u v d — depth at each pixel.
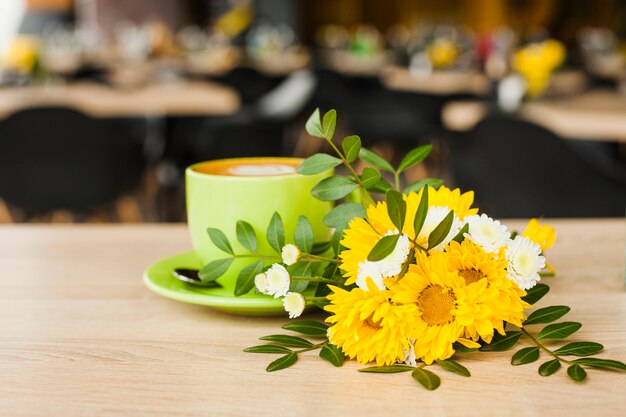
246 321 0.56
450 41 4.64
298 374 0.50
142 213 2.98
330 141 0.54
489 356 0.51
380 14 8.87
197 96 2.34
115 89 2.53
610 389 0.48
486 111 2.07
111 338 0.54
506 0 8.34
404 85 3.30
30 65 2.60
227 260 0.57
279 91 3.29
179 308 0.58
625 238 0.71
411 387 0.48
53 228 0.76
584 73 3.44
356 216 0.54
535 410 0.46
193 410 0.47
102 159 2.22
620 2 7.48
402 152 3.83
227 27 6.21
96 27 7.87
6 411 0.47
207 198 0.58
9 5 7.20
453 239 0.51
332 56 5.33
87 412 0.46
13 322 0.56
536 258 0.50
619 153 2.28
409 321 0.49
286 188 0.58
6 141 2.17
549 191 1.64
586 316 0.56
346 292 0.50
